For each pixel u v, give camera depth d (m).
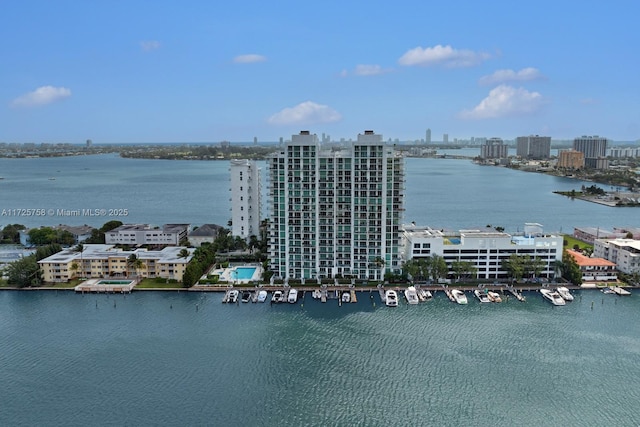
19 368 167.25
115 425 137.62
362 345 183.62
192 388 155.12
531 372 164.50
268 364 169.75
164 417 141.00
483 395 151.75
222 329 197.50
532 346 182.75
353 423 138.62
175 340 187.62
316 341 186.88
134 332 195.00
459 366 168.38
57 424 138.12
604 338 189.25
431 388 155.38
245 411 143.62
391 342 186.00
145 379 160.12
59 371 165.25
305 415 141.88
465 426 137.62
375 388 155.25
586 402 148.50
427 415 142.12
